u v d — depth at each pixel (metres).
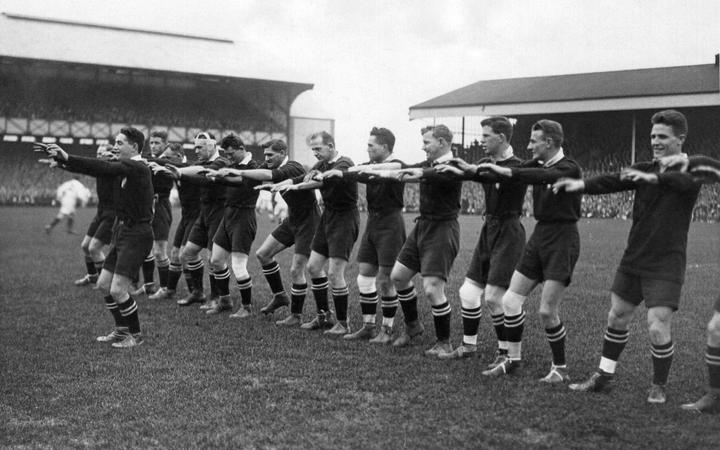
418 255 7.01
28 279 11.98
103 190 10.86
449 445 4.53
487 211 6.48
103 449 4.53
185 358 6.83
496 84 40.34
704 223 28.22
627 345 7.13
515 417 4.99
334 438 4.67
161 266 10.61
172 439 4.68
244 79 46.22
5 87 42.81
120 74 45.56
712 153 29.05
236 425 4.95
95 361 6.71
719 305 5.11
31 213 34.53
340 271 7.86
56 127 43.62
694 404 5.16
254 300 10.05
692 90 28.52
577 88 33.84
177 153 10.77
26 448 4.56
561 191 5.64
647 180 4.87
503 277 6.29
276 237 8.88
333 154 8.08
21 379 6.10
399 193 7.43
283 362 6.66
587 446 4.46
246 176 8.12
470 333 6.78
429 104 38.06
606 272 12.95
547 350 7.00
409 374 6.20
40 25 45.41
